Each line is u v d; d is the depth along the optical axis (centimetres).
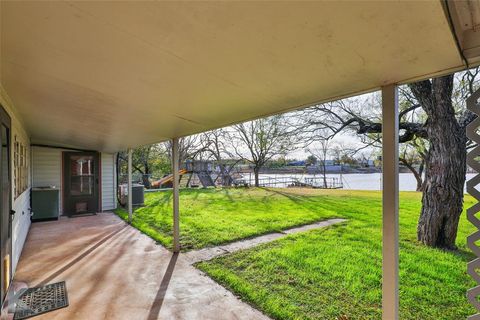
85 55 161
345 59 141
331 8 102
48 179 780
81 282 329
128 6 109
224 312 262
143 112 292
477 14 111
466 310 273
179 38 133
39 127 505
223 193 1367
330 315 255
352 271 359
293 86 186
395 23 108
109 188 886
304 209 862
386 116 170
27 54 167
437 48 123
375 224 644
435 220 487
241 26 119
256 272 357
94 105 286
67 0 108
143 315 257
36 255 432
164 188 1695
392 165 166
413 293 308
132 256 424
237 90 204
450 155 483
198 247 470
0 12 118
